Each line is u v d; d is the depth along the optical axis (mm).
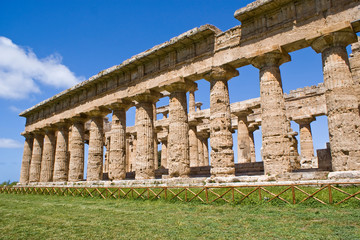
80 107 31641
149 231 9680
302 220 9906
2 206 18328
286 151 17406
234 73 21297
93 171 28672
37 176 38406
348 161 14945
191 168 28672
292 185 12492
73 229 10477
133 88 26391
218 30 22031
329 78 16266
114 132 27297
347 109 15453
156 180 22266
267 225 9578
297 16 17938
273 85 18297
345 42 16469
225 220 10672
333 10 16516
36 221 12250
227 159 19641
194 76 22422
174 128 22531
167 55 24484
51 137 37156
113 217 12523
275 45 18047
